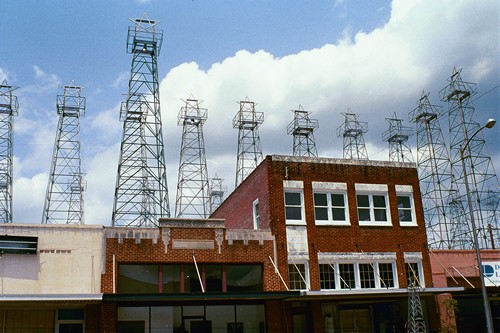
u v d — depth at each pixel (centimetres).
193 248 2894
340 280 3103
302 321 2994
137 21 5947
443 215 6309
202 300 2839
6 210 6106
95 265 2712
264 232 3030
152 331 2752
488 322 2511
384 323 3203
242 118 6072
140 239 2822
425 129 6588
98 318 2645
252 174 3422
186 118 6144
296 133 6366
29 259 2634
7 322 2586
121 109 5878
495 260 3506
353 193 3269
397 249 3253
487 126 2639
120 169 5681
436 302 3181
